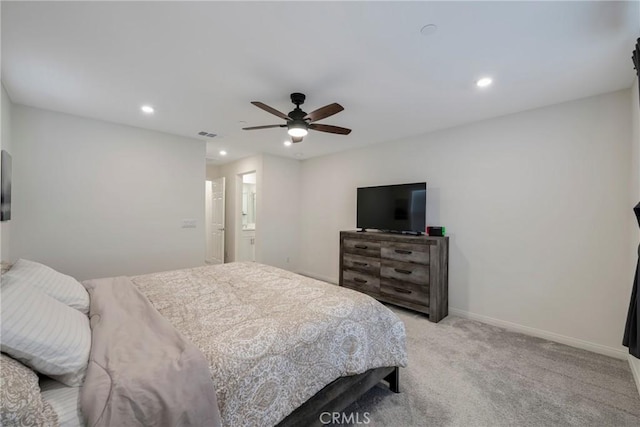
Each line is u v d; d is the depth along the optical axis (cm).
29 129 289
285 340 139
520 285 296
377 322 186
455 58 197
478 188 327
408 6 147
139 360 110
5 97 248
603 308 251
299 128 250
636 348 182
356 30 167
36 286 150
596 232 254
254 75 221
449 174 353
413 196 366
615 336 245
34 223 295
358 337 170
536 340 276
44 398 96
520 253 296
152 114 311
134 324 144
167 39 176
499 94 255
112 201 344
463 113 302
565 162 270
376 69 212
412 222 367
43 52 190
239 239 608
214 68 211
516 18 156
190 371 106
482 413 175
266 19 158
